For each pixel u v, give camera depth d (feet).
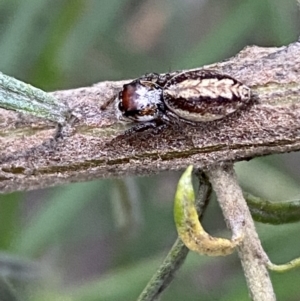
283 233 0.17
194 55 0.19
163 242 0.21
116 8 0.18
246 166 0.18
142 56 0.21
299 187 0.19
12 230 0.17
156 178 0.23
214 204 0.21
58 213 0.17
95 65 0.20
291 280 0.17
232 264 0.22
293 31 0.18
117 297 0.16
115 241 0.24
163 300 0.20
